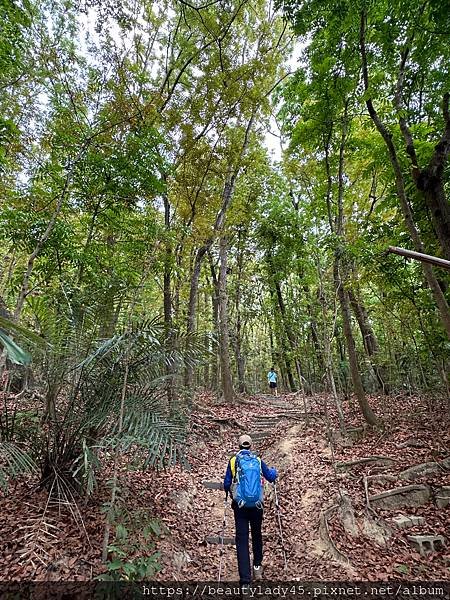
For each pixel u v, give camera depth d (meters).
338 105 7.54
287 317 9.55
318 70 6.81
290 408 12.70
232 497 3.78
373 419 7.67
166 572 3.38
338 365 11.49
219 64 9.85
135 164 7.04
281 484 6.09
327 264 7.63
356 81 6.77
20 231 5.96
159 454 3.53
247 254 17.77
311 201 9.41
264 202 15.35
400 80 5.55
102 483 4.48
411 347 8.51
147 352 4.08
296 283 9.08
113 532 3.54
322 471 6.09
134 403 3.98
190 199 9.62
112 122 7.12
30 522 3.40
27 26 5.80
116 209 7.60
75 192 7.16
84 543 3.29
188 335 4.37
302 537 4.44
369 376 11.92
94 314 4.38
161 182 7.62
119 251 8.02
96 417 3.90
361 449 6.71
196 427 9.02
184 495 5.18
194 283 10.49
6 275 11.33
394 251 1.78
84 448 3.30
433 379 8.52
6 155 6.46
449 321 5.07
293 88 7.80
